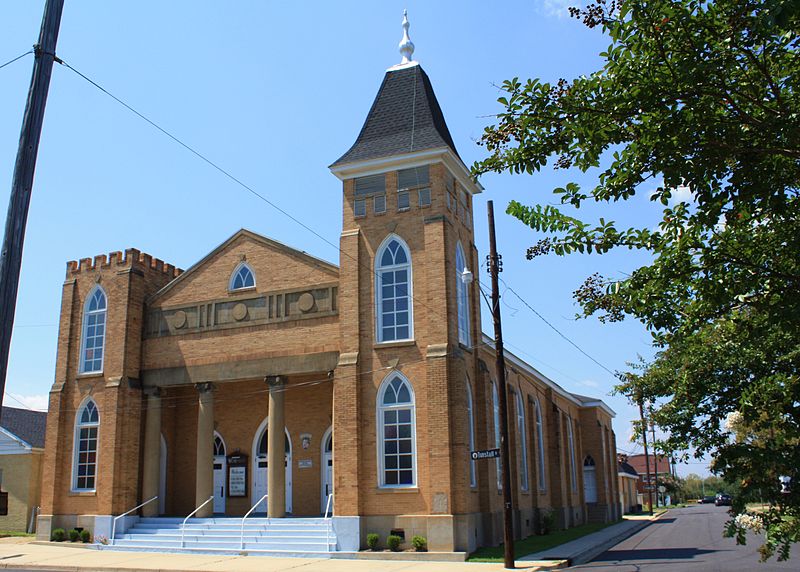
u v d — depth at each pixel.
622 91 5.98
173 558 24.70
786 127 5.30
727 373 8.20
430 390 24.89
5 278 8.16
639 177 6.34
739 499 5.10
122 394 29.92
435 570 20.59
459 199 29.05
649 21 5.66
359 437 25.58
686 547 27.28
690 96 5.68
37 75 8.79
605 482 49.47
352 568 21.33
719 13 5.52
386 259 27.09
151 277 32.25
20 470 34.66
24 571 22.00
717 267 6.21
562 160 6.83
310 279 28.62
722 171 5.90
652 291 6.49
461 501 24.14
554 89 6.40
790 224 5.93
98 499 29.16
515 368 34.78
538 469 37.69
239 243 30.28
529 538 32.09
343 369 26.19
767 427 5.84
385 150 27.88
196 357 29.89
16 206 8.39
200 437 29.19
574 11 6.12
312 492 30.34
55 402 31.06
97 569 22.16
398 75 30.34
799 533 4.88
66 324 31.98
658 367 13.88
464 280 23.92
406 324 26.27
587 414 50.53
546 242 6.98
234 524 27.33
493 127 6.83
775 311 5.77
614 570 19.89
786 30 5.41
